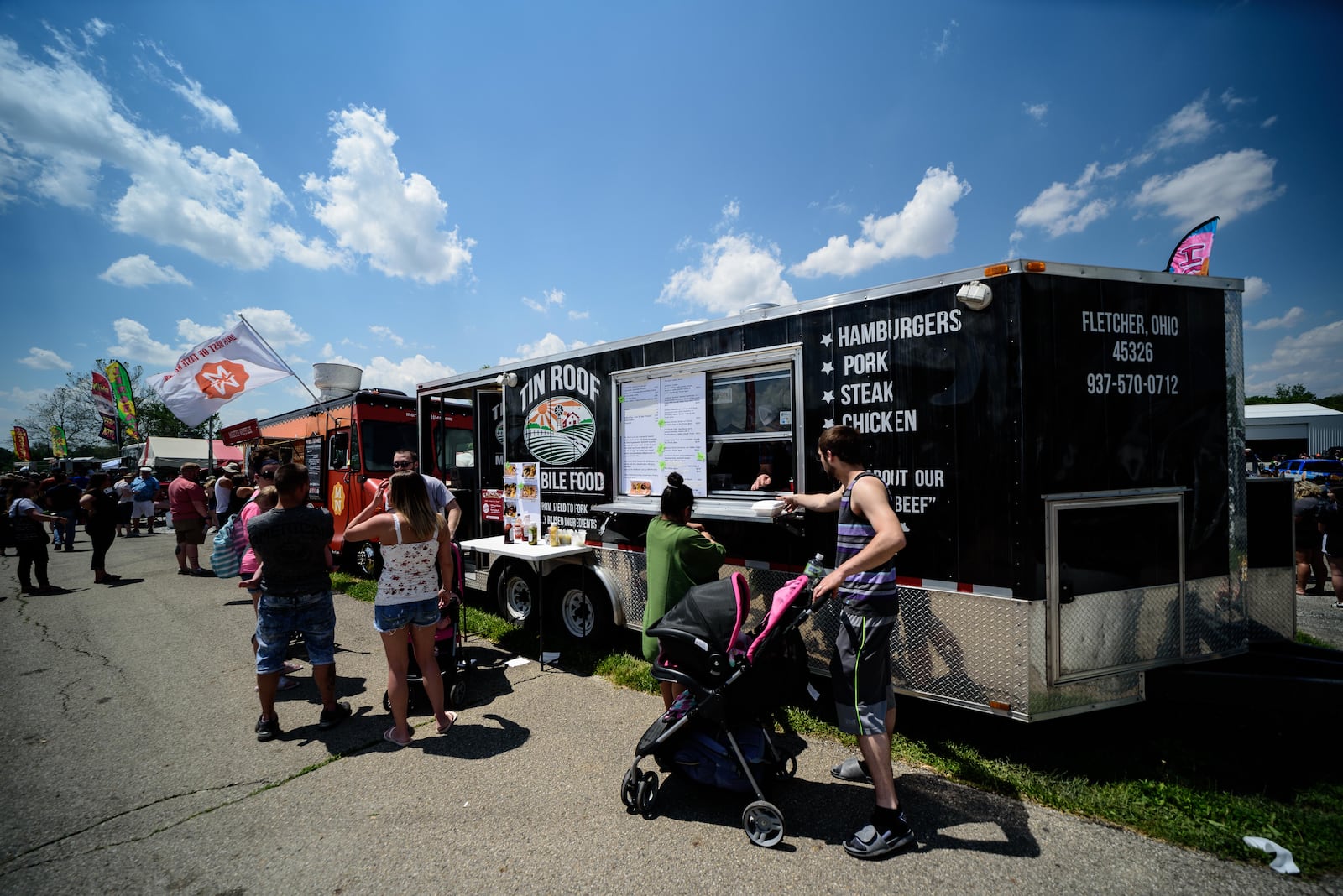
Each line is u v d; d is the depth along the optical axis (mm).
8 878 2604
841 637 2787
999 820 2848
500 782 3322
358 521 4047
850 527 2855
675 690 3553
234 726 4121
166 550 13000
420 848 2762
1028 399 3041
